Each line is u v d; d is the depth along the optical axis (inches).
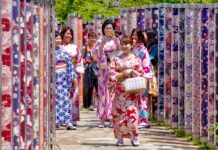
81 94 779.4
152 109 620.4
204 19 496.1
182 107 553.0
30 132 287.6
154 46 603.2
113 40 573.9
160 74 605.3
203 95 490.3
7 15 253.1
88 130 568.7
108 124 611.5
